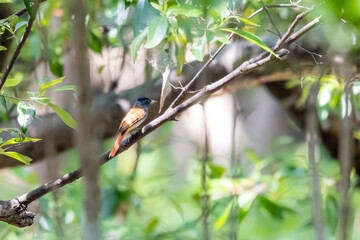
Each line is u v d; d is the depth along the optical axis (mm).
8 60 9586
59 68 8953
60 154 8727
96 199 4398
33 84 9359
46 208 9016
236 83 7285
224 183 9422
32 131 8484
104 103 9148
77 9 4391
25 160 5949
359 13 3709
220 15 5492
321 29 7531
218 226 8516
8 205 5809
